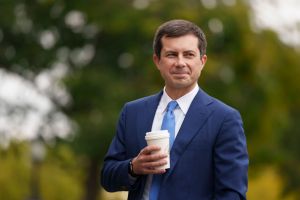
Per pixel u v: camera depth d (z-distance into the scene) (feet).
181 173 32.48
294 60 169.58
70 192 208.54
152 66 157.79
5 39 172.96
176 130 33.27
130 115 34.73
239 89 161.27
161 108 34.14
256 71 163.63
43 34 172.55
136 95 156.76
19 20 169.99
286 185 243.19
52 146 173.68
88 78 158.20
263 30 165.17
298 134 256.93
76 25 170.81
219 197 32.27
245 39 160.56
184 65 32.91
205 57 34.09
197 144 32.73
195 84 33.94
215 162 32.63
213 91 156.87
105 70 164.35
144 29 156.25
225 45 161.48
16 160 195.42
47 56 170.60
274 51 165.37
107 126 153.79
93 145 155.43
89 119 156.46
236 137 32.81
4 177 198.18
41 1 163.22
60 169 204.64
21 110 177.88
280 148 198.18
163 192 32.45
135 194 33.68
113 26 159.33
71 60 173.68
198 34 33.35
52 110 174.29
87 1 162.20
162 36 33.37
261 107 164.25
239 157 32.53
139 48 160.15
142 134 33.86
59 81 160.15
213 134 32.83
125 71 166.81
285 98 173.58
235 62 162.61
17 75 177.47
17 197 201.67
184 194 32.40
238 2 160.66
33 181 202.49
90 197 179.11
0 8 168.35
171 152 32.65
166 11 157.79
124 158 34.63
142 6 159.84
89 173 177.78
